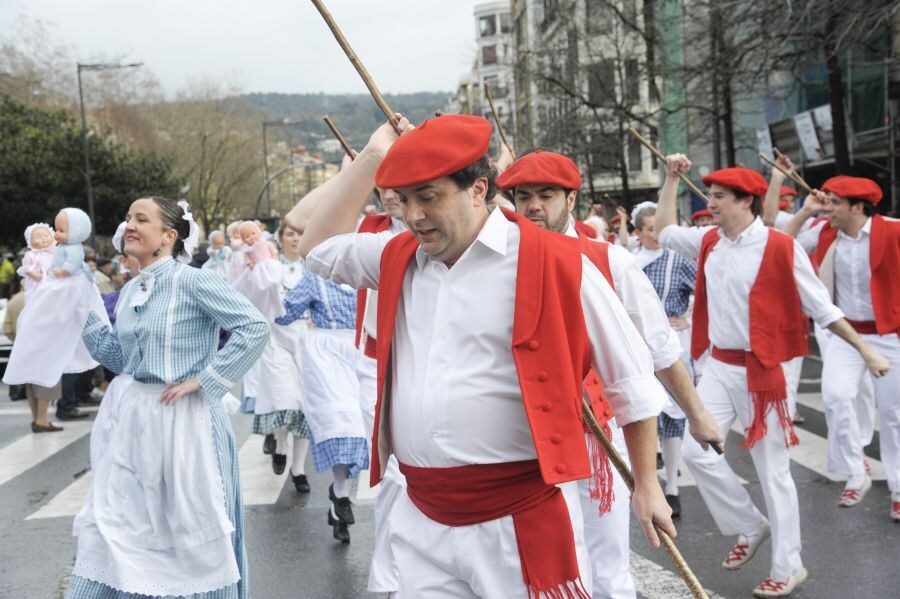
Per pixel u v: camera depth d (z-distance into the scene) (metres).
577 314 2.51
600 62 29.17
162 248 4.16
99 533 3.88
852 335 5.04
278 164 81.38
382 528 4.27
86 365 7.14
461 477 2.55
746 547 5.14
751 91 17.73
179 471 3.91
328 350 6.33
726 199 5.03
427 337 2.62
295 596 5.11
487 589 2.55
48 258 10.10
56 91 53.59
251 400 8.11
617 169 29.91
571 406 2.48
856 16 13.38
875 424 9.00
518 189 4.33
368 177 3.01
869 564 5.30
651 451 2.61
